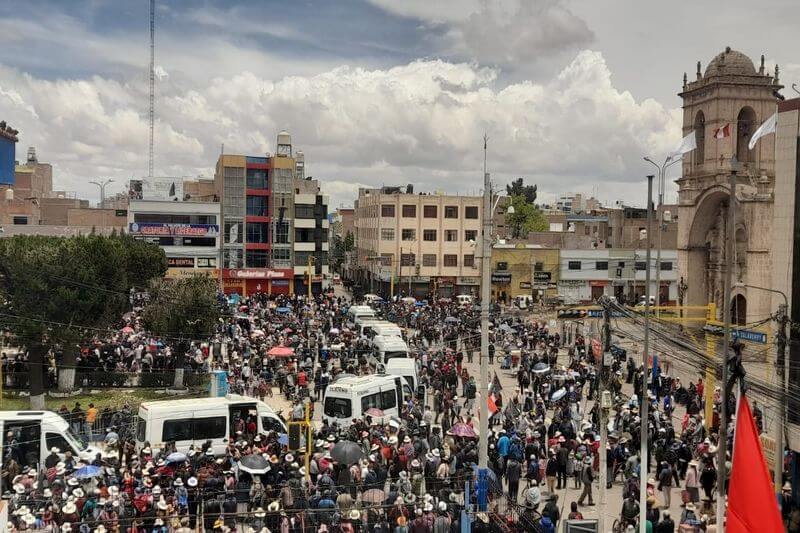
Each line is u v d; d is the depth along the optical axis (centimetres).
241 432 3092
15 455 2727
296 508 2294
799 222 2769
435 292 10400
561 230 13525
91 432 3338
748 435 1689
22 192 11612
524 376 4484
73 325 4384
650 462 3066
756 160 6675
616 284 10481
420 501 2286
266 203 9894
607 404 2225
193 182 10931
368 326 5697
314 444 2952
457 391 4544
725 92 6644
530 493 2417
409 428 3192
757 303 6309
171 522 2169
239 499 2386
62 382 4394
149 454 2700
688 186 7050
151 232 9400
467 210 10481
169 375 4525
